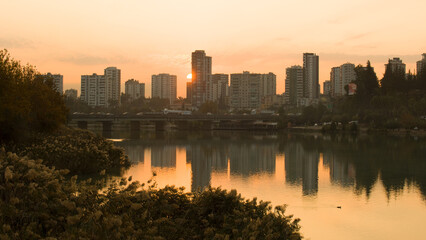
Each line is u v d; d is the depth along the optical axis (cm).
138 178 4969
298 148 9925
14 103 5097
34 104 6425
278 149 9625
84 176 4584
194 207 1925
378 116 17050
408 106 17975
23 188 1644
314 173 5922
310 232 3122
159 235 1680
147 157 7581
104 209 1611
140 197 1761
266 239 1611
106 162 5122
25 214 1522
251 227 1648
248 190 4606
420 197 4359
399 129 16538
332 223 3366
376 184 5088
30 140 5466
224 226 1758
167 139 12612
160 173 5647
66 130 8056
